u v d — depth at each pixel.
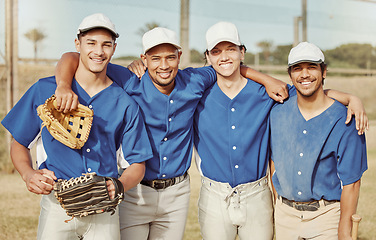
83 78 2.33
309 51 2.45
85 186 2.11
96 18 2.22
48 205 2.27
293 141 2.61
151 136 2.69
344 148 2.49
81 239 2.32
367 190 5.52
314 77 2.46
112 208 2.18
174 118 2.68
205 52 2.86
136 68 2.73
